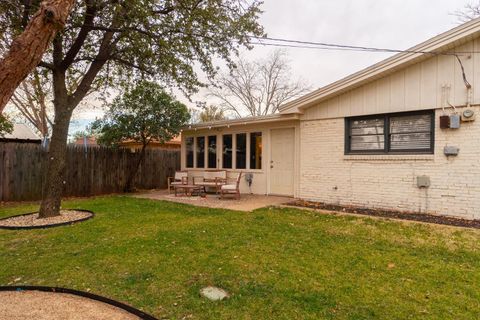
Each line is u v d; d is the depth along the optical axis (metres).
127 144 16.58
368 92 8.26
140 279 3.77
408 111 7.60
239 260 4.35
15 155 10.67
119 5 6.73
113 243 5.20
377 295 3.31
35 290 3.61
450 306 3.06
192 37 8.49
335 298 3.25
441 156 7.12
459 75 6.89
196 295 3.35
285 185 10.71
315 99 9.02
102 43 8.02
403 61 7.35
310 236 5.53
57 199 7.54
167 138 13.09
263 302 3.18
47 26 2.57
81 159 12.11
